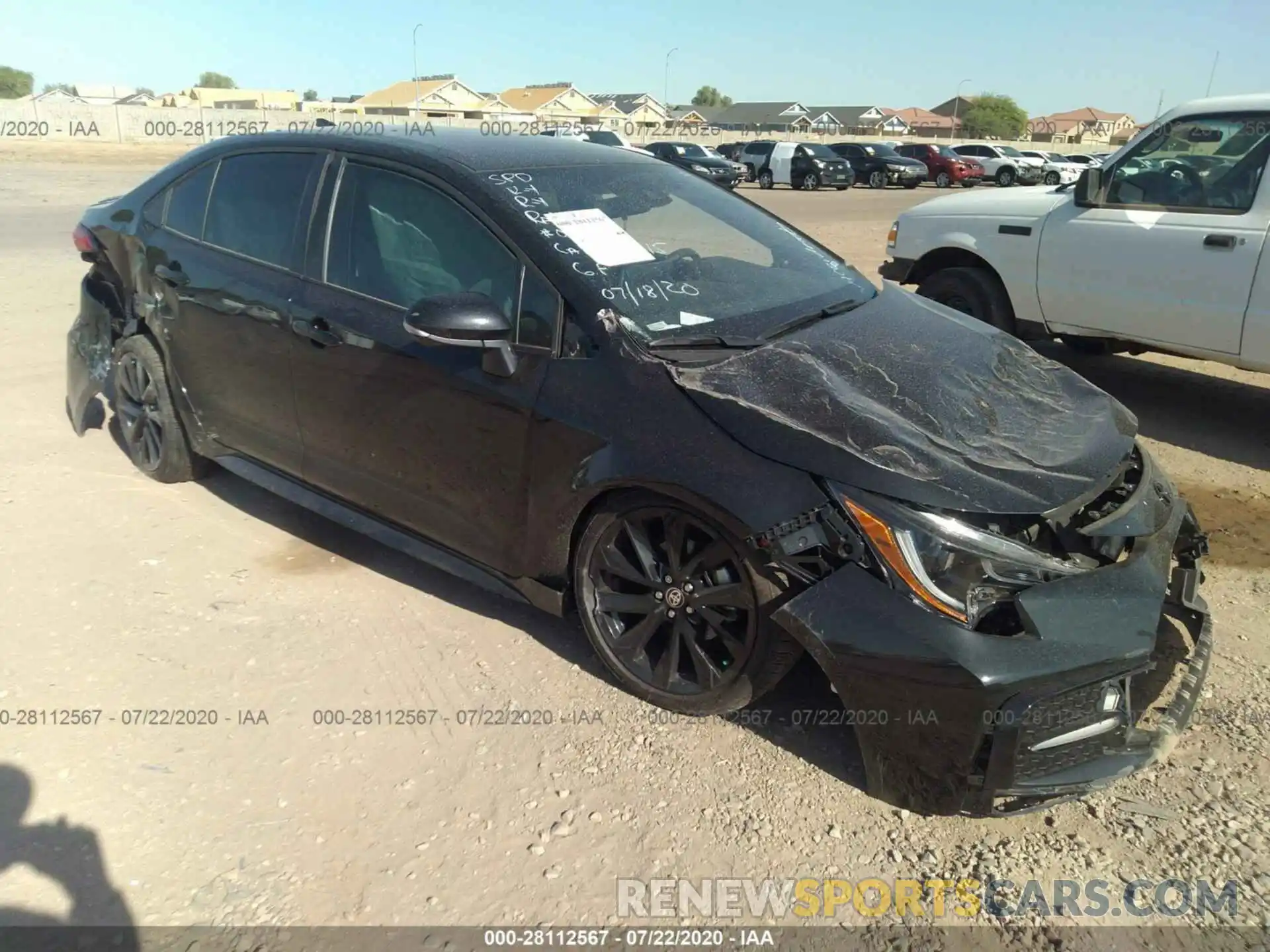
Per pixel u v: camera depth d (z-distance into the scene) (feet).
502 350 10.08
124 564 13.03
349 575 12.94
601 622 10.36
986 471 8.68
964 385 10.16
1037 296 20.42
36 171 76.59
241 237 13.35
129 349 15.29
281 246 12.73
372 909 7.81
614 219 11.45
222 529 14.20
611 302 10.08
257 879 8.07
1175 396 21.45
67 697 10.26
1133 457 10.43
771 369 9.74
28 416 18.29
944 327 11.82
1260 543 14.42
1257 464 17.58
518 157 12.03
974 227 21.44
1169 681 10.37
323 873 8.15
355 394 11.70
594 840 8.54
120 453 16.83
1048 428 9.77
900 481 8.39
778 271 12.21
